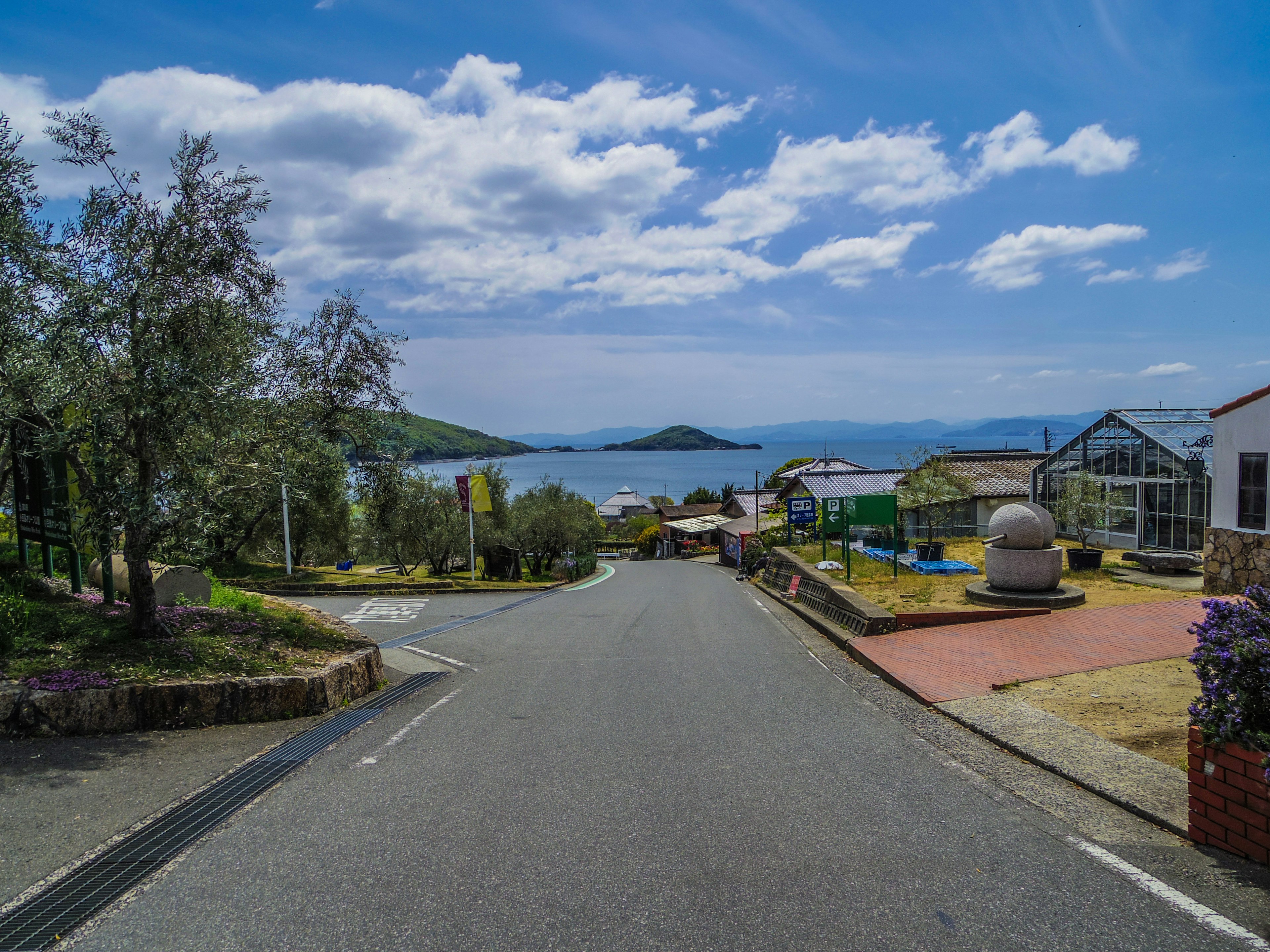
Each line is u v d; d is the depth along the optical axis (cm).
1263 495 1178
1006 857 391
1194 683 732
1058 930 320
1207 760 401
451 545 2800
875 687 821
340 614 1551
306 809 460
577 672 914
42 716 598
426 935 316
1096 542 2162
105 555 734
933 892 353
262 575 2145
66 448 680
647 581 2720
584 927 322
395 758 569
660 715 696
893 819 443
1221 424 1252
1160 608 1108
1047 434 4412
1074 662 834
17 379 636
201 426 730
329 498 2211
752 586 2311
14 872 376
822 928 321
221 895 351
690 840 412
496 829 427
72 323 636
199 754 575
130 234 684
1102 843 409
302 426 866
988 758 565
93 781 509
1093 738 584
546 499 3638
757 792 488
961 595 1320
